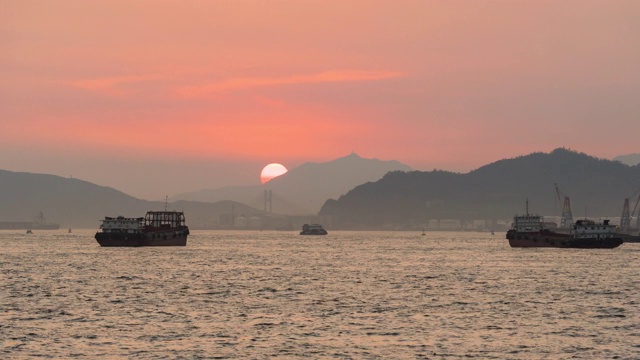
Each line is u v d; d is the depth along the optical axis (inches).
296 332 6501.0
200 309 7859.3
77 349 5802.2
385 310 7810.0
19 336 6289.4
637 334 6446.9
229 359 5506.9
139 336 6294.3
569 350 5821.9
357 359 5521.7
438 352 5743.1
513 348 5885.8
